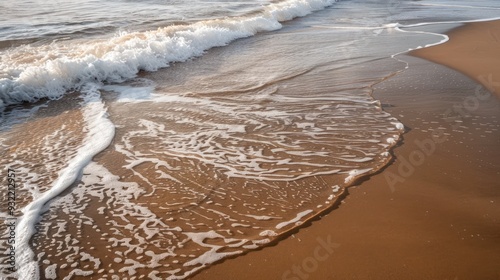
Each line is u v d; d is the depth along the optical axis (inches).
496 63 283.1
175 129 180.9
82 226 115.5
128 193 131.7
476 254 101.7
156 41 322.3
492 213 118.1
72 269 99.2
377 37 394.6
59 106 211.0
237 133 176.2
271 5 582.6
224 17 486.3
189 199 128.4
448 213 118.3
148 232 112.8
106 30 387.2
